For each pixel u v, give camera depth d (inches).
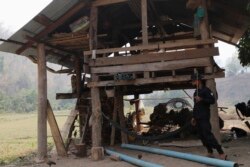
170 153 365.7
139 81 381.1
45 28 403.9
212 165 307.3
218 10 466.9
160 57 375.9
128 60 384.5
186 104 534.6
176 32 579.8
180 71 405.1
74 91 518.9
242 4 425.4
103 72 391.5
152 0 440.5
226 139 461.7
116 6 466.6
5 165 409.7
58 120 1291.8
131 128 546.3
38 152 408.8
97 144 387.2
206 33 369.4
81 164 363.6
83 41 430.3
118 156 371.2
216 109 362.3
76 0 388.2
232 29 534.9
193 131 497.4
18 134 854.5
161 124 530.6
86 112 501.0
